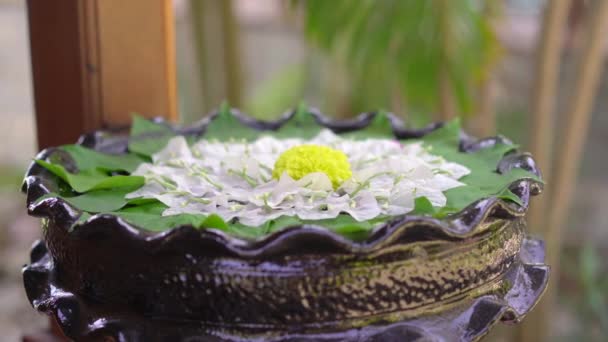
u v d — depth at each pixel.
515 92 2.52
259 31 3.18
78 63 1.25
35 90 1.28
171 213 1.07
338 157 1.12
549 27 1.52
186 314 1.01
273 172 1.12
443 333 1.01
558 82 2.21
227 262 1.00
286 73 2.37
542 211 1.58
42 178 1.09
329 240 0.98
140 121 1.24
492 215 1.03
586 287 2.17
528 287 1.07
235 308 1.00
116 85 1.27
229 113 1.29
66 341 1.29
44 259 1.13
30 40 1.27
